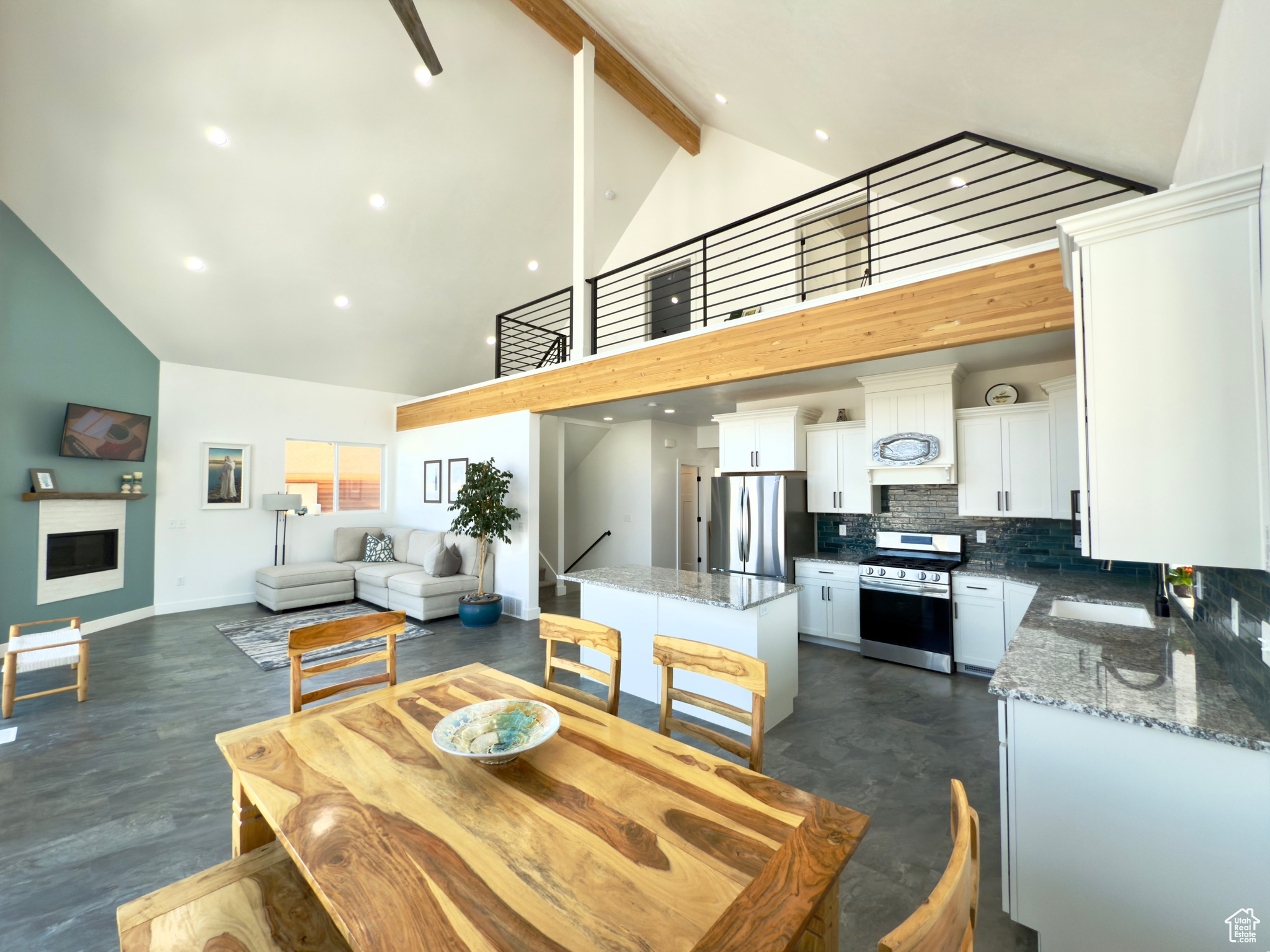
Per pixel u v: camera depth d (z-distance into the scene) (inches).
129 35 144.1
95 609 201.9
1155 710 55.9
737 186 250.4
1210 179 53.7
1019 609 146.6
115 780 100.7
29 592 180.1
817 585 190.4
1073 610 118.1
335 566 252.8
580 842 41.3
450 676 78.7
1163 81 77.7
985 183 146.6
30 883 74.4
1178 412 57.1
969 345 126.3
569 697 76.2
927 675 158.2
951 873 27.3
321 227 207.9
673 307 273.1
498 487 219.3
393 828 42.9
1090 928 57.8
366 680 76.9
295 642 69.9
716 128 256.5
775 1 111.0
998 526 169.8
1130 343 59.5
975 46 92.2
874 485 187.2
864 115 143.4
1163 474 57.7
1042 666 71.1
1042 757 61.1
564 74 209.6
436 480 274.8
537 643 187.2
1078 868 58.6
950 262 188.2
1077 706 58.0
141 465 220.2
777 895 35.2
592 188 204.1
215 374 243.4
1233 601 64.6
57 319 188.1
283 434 264.4
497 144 215.2
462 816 44.6
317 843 40.9
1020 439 156.9
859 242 261.6
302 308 234.5
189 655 174.2
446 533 251.9
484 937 32.4
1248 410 54.2
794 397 213.2
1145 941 55.1
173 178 174.7
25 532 179.0
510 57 194.2
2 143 152.8
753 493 201.2
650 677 135.3
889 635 169.5
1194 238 56.5
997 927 67.5
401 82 182.5
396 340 272.1
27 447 180.4
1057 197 135.8
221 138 170.9
